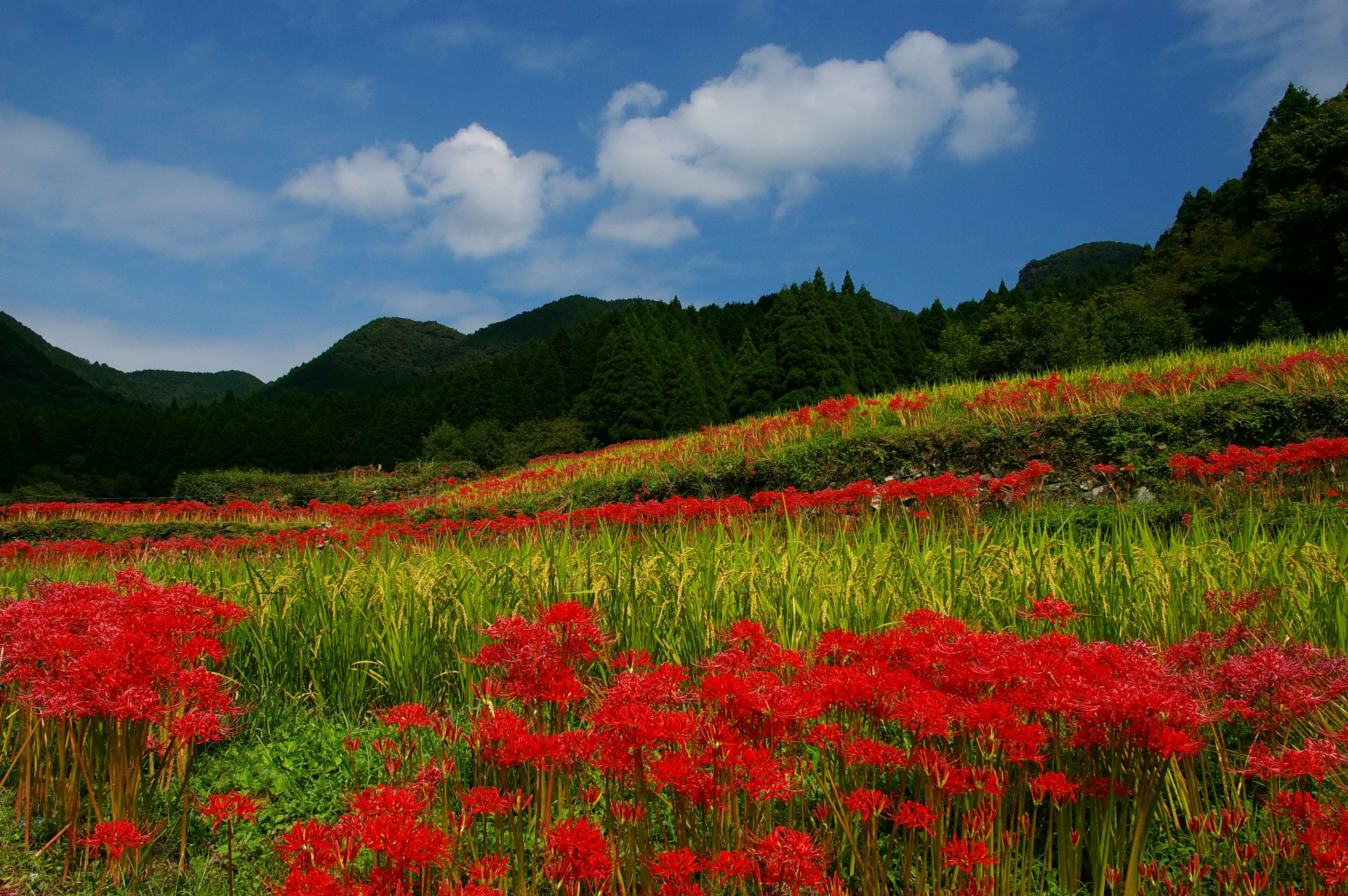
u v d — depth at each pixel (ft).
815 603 10.53
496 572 12.50
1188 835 7.09
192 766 8.73
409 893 5.11
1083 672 6.01
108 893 6.93
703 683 5.95
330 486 81.30
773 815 6.56
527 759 5.79
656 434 102.01
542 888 6.34
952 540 14.39
